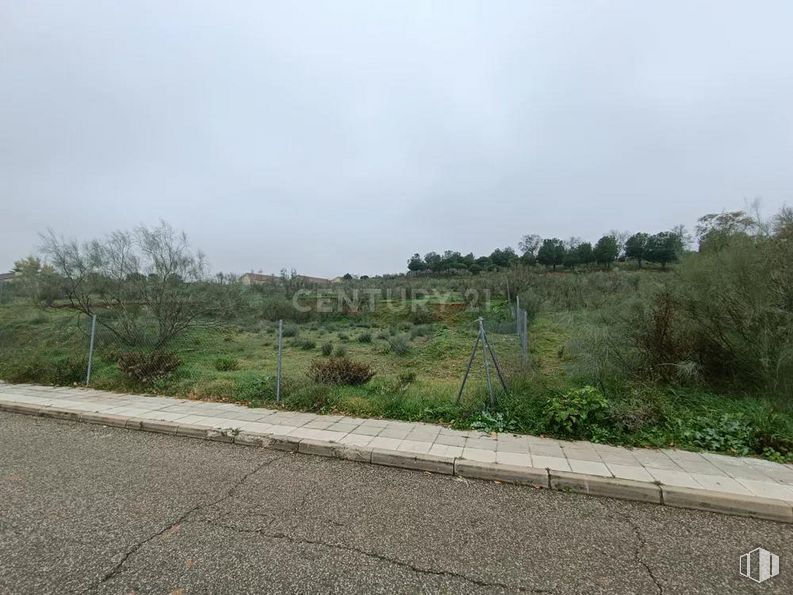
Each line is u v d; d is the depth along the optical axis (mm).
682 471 3906
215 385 7203
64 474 3949
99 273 12352
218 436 5090
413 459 4223
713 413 5352
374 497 3529
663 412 5141
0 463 4242
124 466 4184
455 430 5156
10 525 2951
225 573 2420
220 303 13328
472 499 3525
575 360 8125
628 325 7398
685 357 6609
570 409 4957
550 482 3783
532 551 2732
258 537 2834
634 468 3967
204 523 3018
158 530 2906
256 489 3652
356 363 8289
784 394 5816
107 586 2289
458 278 37125
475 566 2549
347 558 2602
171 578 2367
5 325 13852
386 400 6109
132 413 5949
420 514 3229
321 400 6219
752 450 4441
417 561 2588
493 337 13758
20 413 6371
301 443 4684
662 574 2514
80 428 5594
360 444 4602
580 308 15055
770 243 6484
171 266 12383
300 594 2246
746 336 6320
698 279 6820
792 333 5910
